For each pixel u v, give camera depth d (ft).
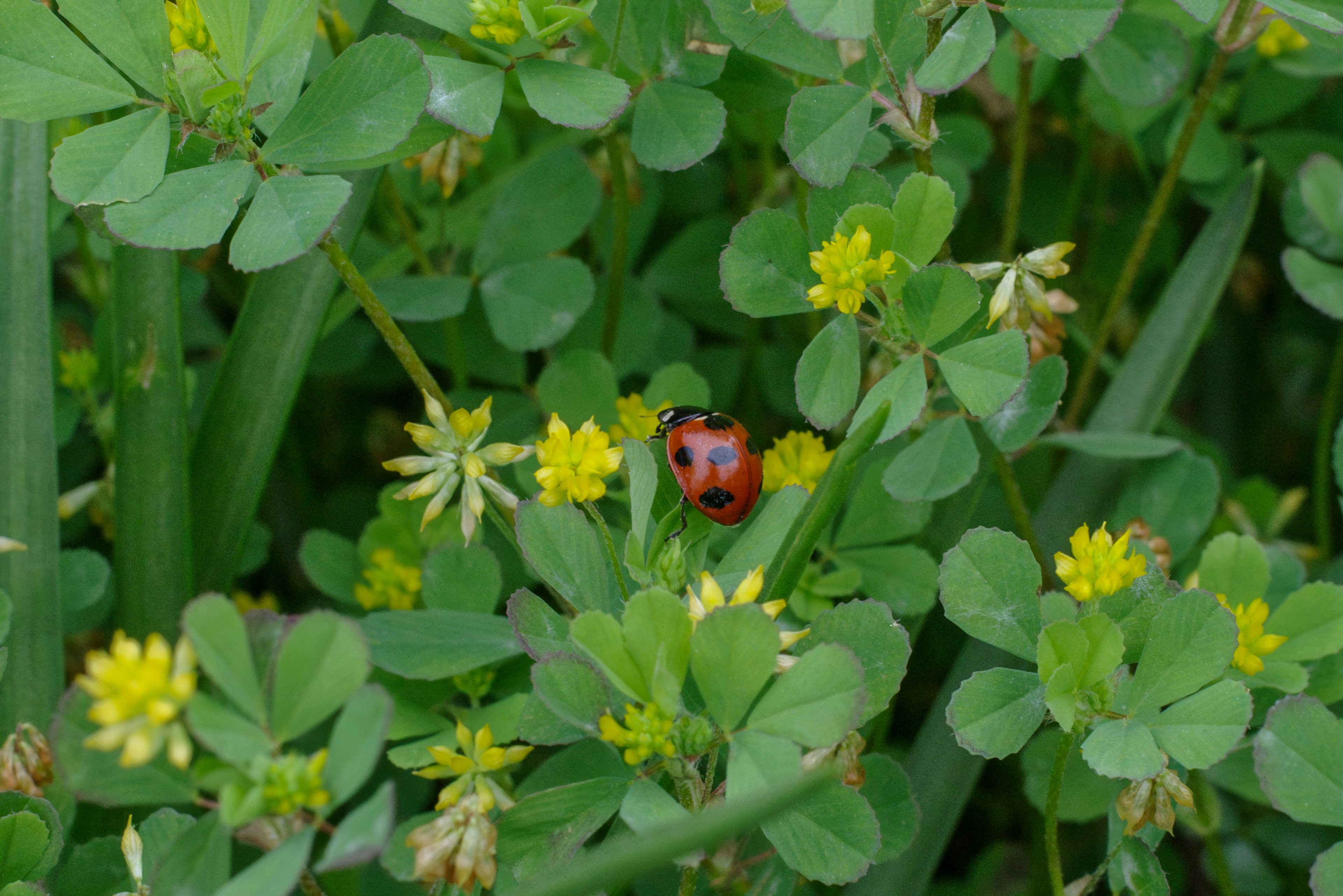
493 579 0.92
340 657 0.81
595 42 1.00
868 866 0.87
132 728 0.79
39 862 0.86
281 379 0.94
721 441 0.89
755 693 0.82
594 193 1.01
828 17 0.85
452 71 0.89
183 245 0.85
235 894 0.80
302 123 0.87
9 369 0.93
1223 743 0.84
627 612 0.82
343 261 0.88
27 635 0.92
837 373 0.89
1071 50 0.88
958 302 0.88
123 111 0.95
